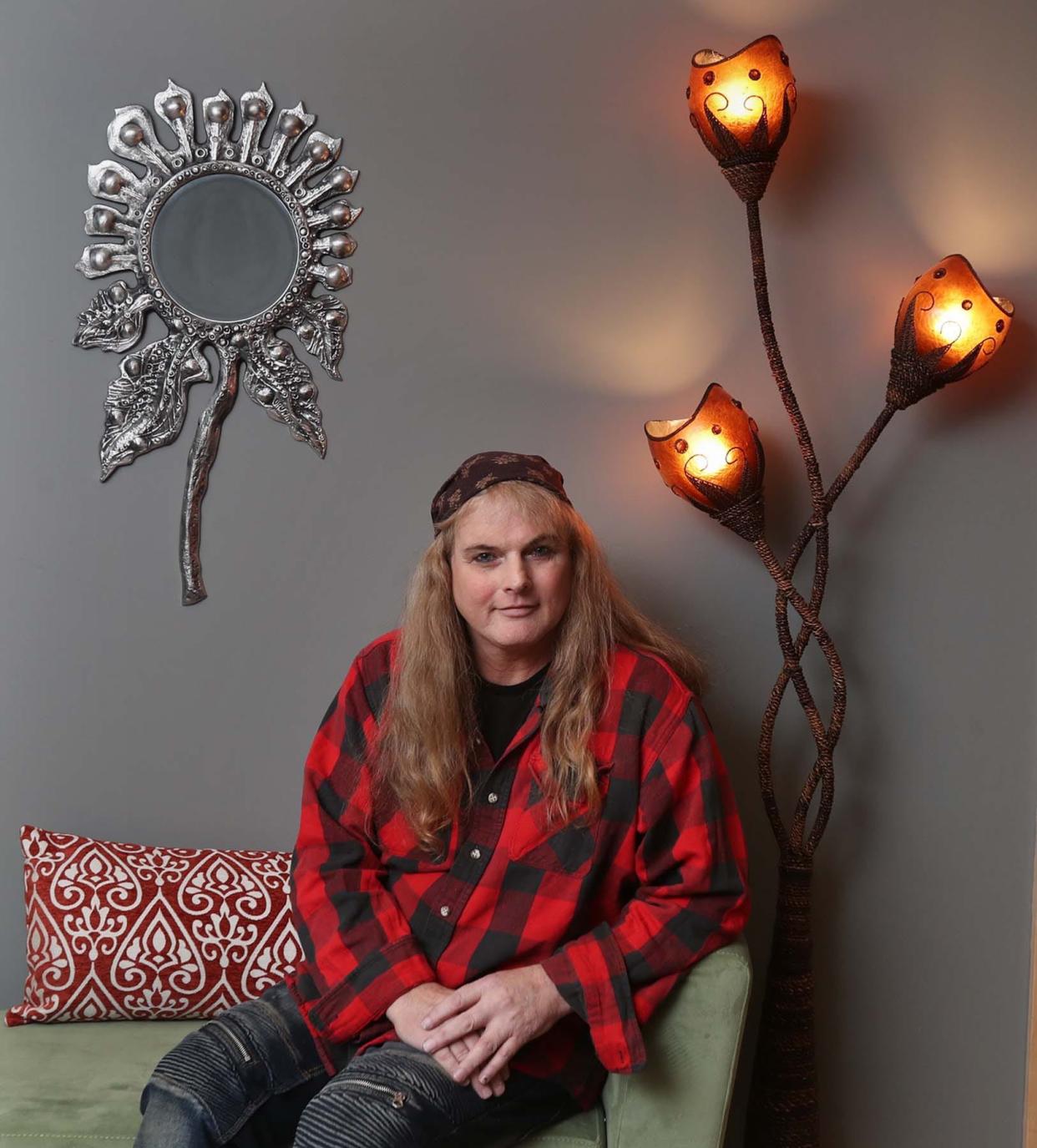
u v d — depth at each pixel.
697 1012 1.64
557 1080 1.67
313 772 1.86
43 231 2.25
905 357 1.99
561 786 1.73
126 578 2.28
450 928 1.73
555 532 1.74
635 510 2.24
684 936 1.65
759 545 2.06
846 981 2.24
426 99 2.24
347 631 2.28
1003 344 2.18
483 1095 1.58
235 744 2.29
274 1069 1.67
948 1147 2.23
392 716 1.81
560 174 2.24
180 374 2.25
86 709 2.28
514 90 2.24
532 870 1.73
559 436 2.25
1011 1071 2.21
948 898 2.22
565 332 2.24
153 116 2.24
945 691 2.21
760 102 1.94
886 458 2.21
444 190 2.25
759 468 2.03
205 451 2.25
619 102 2.23
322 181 2.24
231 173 2.23
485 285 2.25
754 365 2.22
